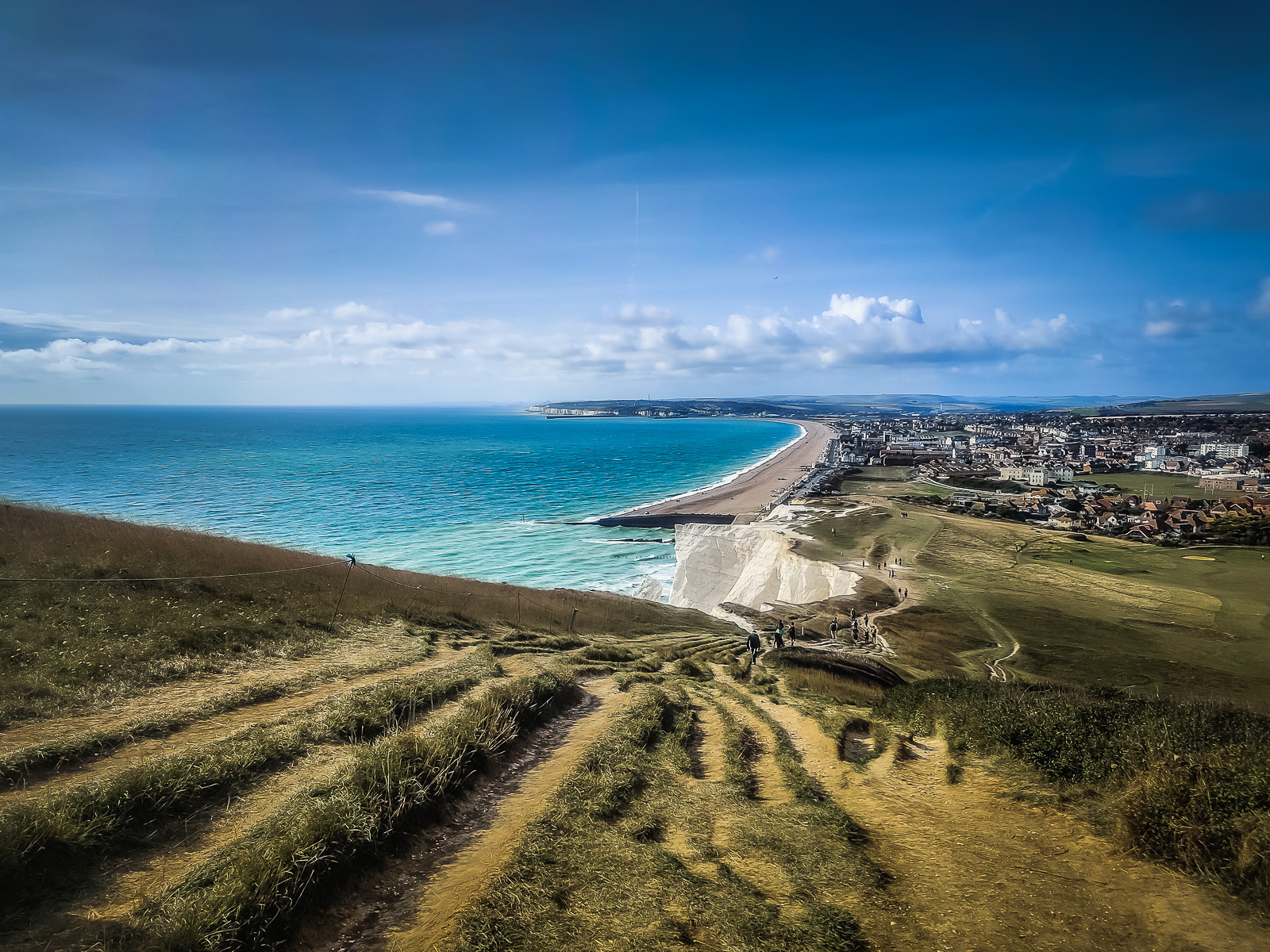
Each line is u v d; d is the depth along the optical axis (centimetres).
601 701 1798
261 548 3192
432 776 956
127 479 15612
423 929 648
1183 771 872
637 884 718
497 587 4684
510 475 19912
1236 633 5597
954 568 8162
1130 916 658
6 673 1286
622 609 5062
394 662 1867
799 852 811
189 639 1700
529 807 966
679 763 1205
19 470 17012
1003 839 850
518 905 670
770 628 5344
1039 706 1434
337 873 712
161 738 1111
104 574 2103
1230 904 668
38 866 668
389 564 8575
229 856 738
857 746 1412
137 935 598
